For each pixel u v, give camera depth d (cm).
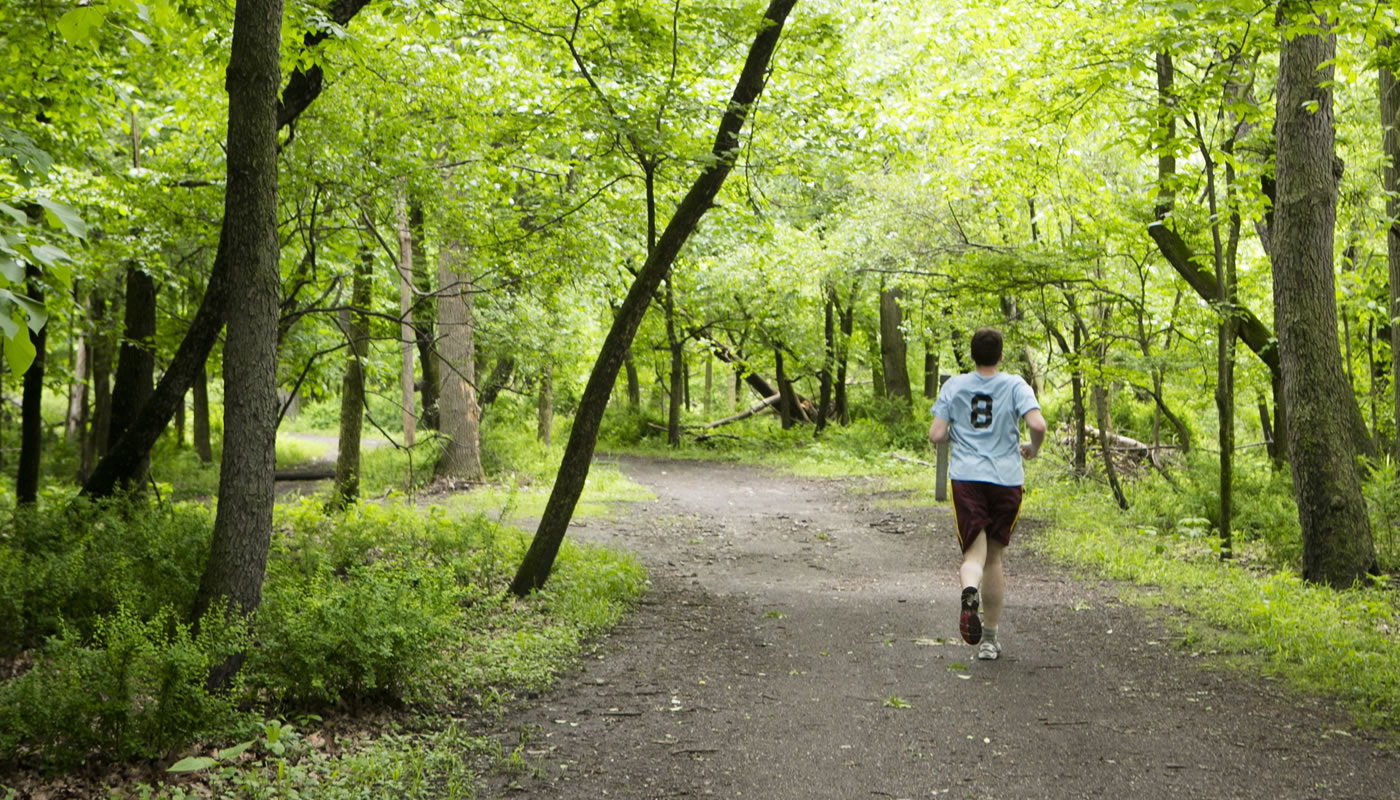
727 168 787
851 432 2533
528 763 410
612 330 778
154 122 1073
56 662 407
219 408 3422
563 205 1159
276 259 470
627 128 812
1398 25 716
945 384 564
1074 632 673
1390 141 1007
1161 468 1518
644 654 614
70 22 349
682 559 1084
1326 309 860
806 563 1077
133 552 672
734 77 1050
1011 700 508
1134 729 458
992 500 552
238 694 421
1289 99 859
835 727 464
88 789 364
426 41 962
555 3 905
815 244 2191
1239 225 1032
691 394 4241
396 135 988
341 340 1327
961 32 1325
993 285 1327
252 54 448
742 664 591
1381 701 492
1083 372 1370
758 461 2461
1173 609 739
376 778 382
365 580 508
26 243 192
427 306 1538
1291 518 1098
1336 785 386
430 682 505
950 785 389
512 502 1099
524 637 608
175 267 1139
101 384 1914
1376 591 792
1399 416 1009
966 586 531
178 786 365
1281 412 1405
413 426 1597
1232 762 413
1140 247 1246
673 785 388
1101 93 1101
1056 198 1418
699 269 2269
